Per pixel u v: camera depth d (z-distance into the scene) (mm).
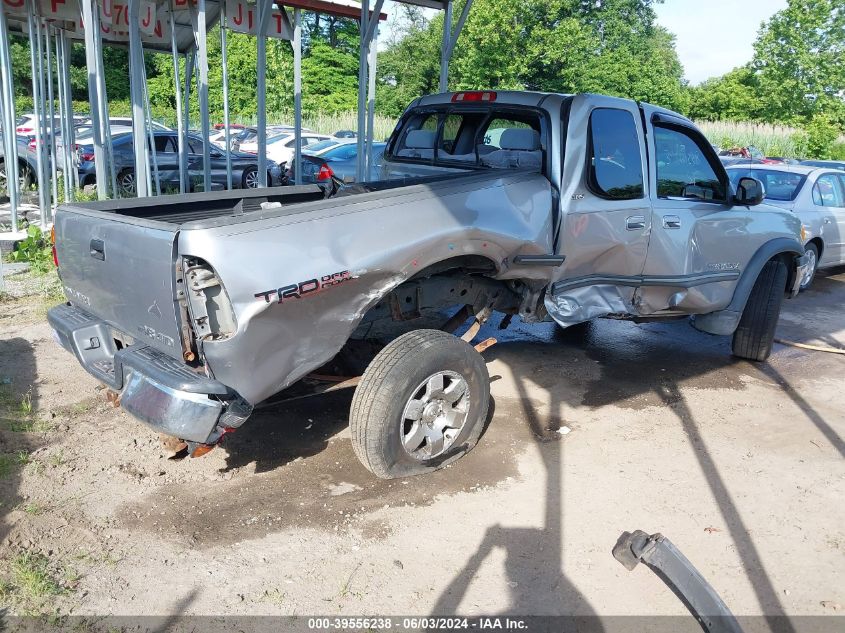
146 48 13773
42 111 10820
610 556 3256
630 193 4715
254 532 3312
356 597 2912
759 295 5891
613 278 4770
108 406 4520
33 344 5562
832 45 34031
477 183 3893
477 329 4387
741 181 5352
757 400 5219
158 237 2938
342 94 39000
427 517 3492
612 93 36500
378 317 4035
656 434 4543
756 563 3260
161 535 3258
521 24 30938
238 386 3062
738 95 36250
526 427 4555
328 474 3855
